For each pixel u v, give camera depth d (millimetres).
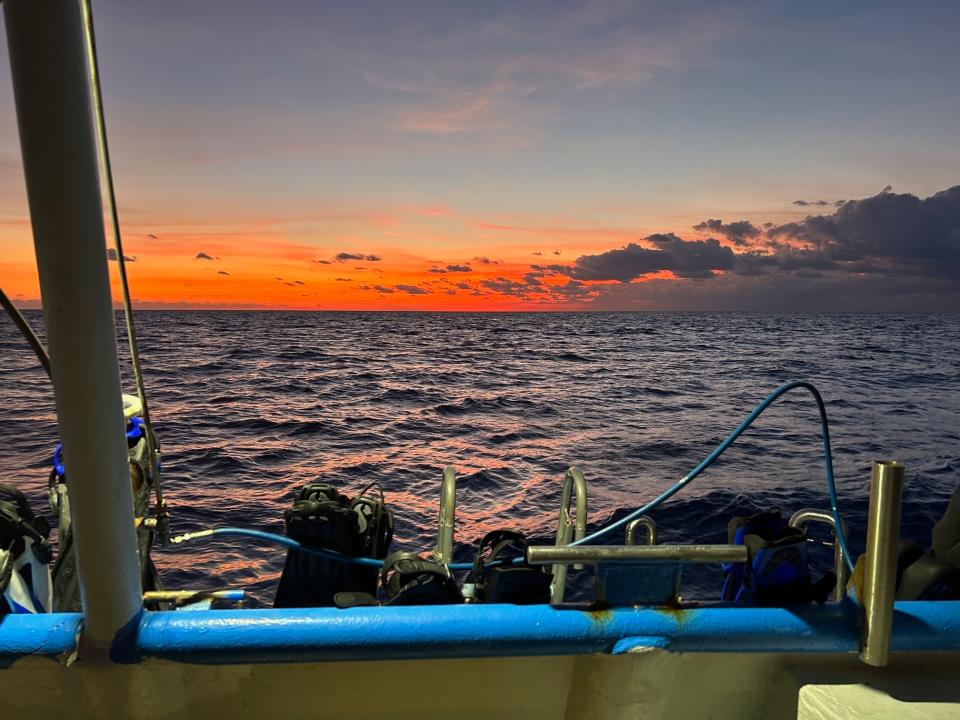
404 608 1829
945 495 12609
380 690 1863
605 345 92000
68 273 1347
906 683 1870
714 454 2402
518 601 1984
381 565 2367
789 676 1900
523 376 46281
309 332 125688
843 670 1918
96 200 1368
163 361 54219
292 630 1742
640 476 15492
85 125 1329
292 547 2422
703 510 11961
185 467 15703
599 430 23219
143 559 2734
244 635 1719
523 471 15750
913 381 42125
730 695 1962
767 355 70375
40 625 1679
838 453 18344
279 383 38531
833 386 39188
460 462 16812
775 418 25938
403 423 24281
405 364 56031
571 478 2762
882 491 1793
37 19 1250
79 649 1648
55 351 1385
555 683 1898
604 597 1880
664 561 1854
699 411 28906
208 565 7941
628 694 1841
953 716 1756
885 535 1798
